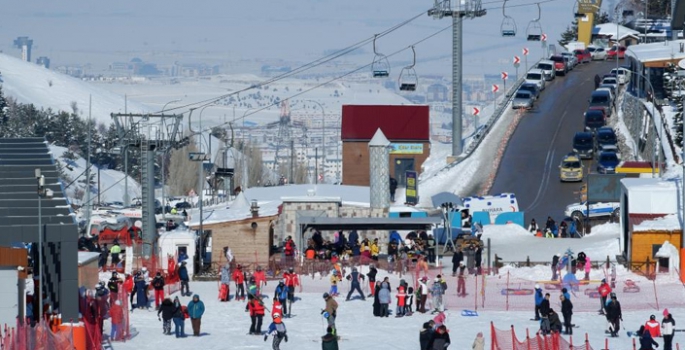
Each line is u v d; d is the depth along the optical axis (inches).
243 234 6299.2
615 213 7529.5
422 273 5743.1
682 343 4411.9
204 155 6943.9
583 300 5329.7
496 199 7691.9
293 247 6131.9
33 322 4087.1
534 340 4227.4
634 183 6382.9
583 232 7549.2
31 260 4813.0
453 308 5191.9
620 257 6200.8
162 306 4594.0
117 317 4468.5
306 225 6437.0
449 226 6496.1
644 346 3964.1
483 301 5251.0
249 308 4891.7
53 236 4254.4
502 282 5674.2
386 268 6048.2
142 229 6963.6
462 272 5423.2
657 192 6156.5
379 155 7391.7
